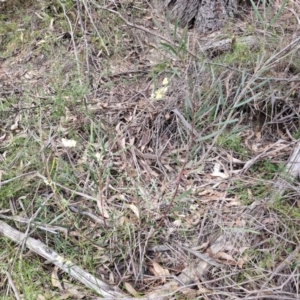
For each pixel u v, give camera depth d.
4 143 2.53
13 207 2.16
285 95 2.35
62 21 3.23
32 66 3.04
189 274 1.84
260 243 1.88
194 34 2.85
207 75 2.44
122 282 1.86
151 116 2.47
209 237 1.96
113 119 2.53
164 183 2.20
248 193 2.09
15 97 2.79
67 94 2.67
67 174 2.12
